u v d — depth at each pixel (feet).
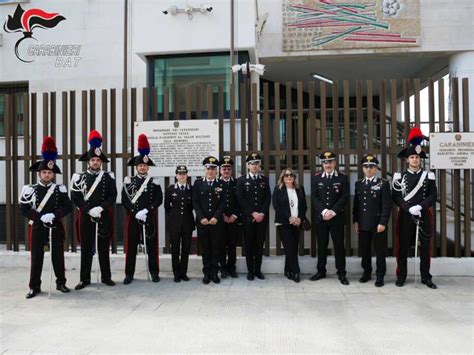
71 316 17.61
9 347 14.46
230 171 23.62
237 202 23.79
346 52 37.04
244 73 28.53
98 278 22.35
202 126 25.31
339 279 23.13
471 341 14.79
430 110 24.40
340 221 22.85
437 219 28.17
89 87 37.37
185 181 23.40
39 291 20.99
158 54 32.30
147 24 31.81
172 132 25.49
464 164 23.85
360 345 14.48
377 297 20.15
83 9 37.58
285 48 37.50
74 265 26.14
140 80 36.76
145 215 22.36
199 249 26.08
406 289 21.54
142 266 26.07
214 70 32.24
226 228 23.79
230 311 18.15
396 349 14.15
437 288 21.58
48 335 15.51
